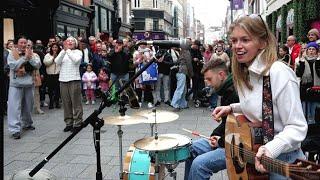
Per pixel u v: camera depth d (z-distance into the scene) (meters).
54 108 10.88
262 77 2.32
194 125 8.32
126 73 10.43
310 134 4.20
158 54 4.01
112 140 7.04
